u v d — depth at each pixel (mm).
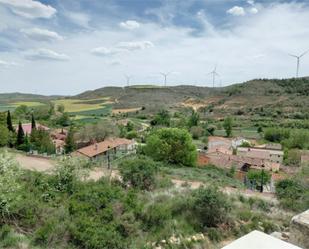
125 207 14430
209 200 14828
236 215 15273
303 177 21578
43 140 53375
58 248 11141
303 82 168750
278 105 140125
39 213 13281
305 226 6574
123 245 11938
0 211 12539
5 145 49531
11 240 10969
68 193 16656
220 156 56281
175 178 26453
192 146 42062
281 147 78312
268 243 3303
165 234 13250
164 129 42875
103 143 60406
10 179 13852
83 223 12383
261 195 21609
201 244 12867
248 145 81688
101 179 20672
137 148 56906
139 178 20219
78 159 19562
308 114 116875
